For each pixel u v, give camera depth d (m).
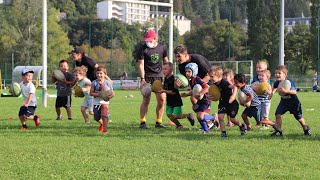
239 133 12.10
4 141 10.51
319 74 52.88
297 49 70.56
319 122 14.95
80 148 9.55
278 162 8.11
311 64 68.81
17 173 7.35
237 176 7.12
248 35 70.62
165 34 82.50
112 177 7.08
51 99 29.83
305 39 69.88
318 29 55.72
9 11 74.31
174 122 13.46
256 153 8.95
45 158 8.52
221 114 11.41
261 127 13.26
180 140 10.63
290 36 71.44
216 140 10.65
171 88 13.25
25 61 73.00
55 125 14.25
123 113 18.86
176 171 7.44
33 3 74.00
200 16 117.62
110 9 99.19
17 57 73.12
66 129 13.05
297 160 8.29
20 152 9.09
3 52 73.00
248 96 12.17
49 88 51.16
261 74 12.76
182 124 14.40
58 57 73.31
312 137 11.23
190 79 12.53
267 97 13.00
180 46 13.08
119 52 79.19
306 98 31.17
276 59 69.12
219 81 11.42
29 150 9.31
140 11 103.50
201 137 11.18
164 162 8.13
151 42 13.87
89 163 8.05
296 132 12.22
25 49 72.81
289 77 58.16
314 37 65.69
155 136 11.37
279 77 12.46
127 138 10.98
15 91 23.42
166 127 13.66
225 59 76.38
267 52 69.88
